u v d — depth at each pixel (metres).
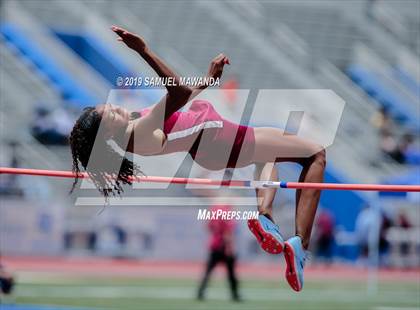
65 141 23.28
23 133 23.42
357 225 23.69
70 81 26.44
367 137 26.17
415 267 22.66
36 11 28.53
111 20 29.00
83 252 21.72
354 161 25.44
